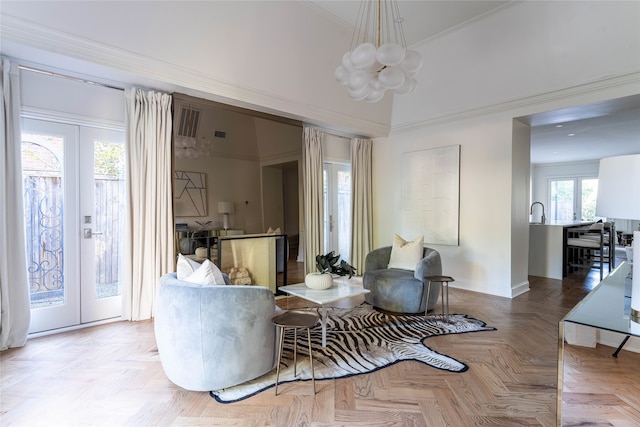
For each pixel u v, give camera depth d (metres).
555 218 10.80
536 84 4.10
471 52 4.43
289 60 4.06
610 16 3.37
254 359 2.21
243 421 1.84
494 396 2.08
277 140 4.69
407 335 3.09
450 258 5.14
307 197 5.07
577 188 10.37
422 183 5.45
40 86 3.04
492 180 4.64
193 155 3.87
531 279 5.54
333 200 5.98
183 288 2.10
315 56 4.25
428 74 4.98
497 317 3.63
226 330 2.09
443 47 4.62
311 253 5.12
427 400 2.04
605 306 1.86
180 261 2.49
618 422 1.80
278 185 4.73
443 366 2.47
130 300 3.46
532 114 4.24
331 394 2.11
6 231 2.78
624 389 2.06
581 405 1.94
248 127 4.37
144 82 3.36
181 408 1.96
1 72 2.74
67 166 3.24
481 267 4.78
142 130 3.48
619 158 1.80
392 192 5.94
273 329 2.35
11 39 2.51
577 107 3.91
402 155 5.74
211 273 2.25
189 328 2.06
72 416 1.89
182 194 3.78
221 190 4.12
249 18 3.48
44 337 3.03
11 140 2.80
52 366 2.48
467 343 2.91
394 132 5.84
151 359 2.60
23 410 1.94
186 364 2.08
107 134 3.47
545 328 3.28
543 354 2.68
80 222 3.32
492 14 4.02
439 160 5.21
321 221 5.27
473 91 4.66
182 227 3.77
